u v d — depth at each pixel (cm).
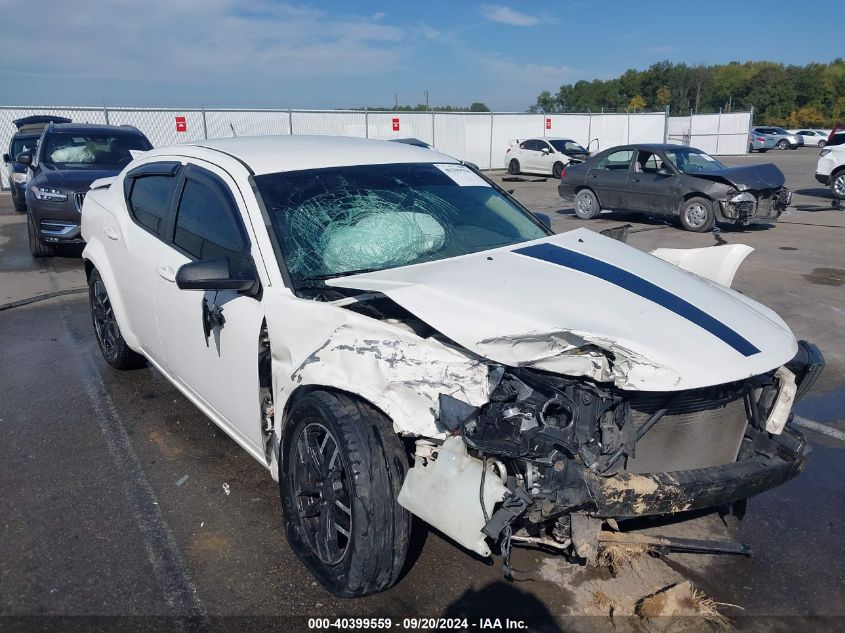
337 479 270
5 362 558
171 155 427
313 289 306
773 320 314
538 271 310
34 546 315
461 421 232
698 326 276
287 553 311
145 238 420
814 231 1206
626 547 293
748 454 293
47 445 413
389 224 343
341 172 370
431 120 2931
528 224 394
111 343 519
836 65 9681
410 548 312
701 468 268
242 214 333
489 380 242
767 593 287
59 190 955
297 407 278
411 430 238
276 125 2612
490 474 234
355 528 252
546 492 239
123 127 1168
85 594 283
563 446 238
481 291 284
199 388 376
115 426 439
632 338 258
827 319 680
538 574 295
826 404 488
